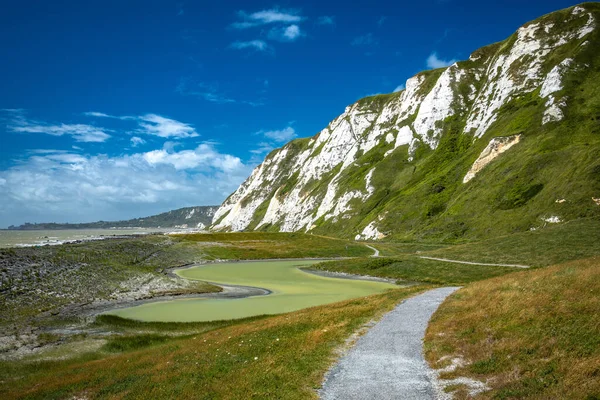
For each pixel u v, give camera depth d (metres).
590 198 90.38
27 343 33.12
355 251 127.00
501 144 138.50
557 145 118.62
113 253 92.12
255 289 66.62
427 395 13.92
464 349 18.02
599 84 132.62
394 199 173.25
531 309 20.38
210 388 15.79
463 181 147.38
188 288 63.16
